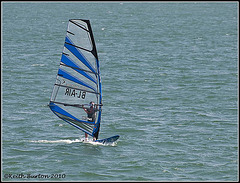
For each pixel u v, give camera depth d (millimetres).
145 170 95625
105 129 127500
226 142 116625
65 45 109625
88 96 112312
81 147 109375
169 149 110062
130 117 140875
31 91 177250
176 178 91875
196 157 104625
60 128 127875
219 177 92938
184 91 182875
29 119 136125
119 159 101562
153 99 167750
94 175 91938
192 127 130625
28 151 105312
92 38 110250
